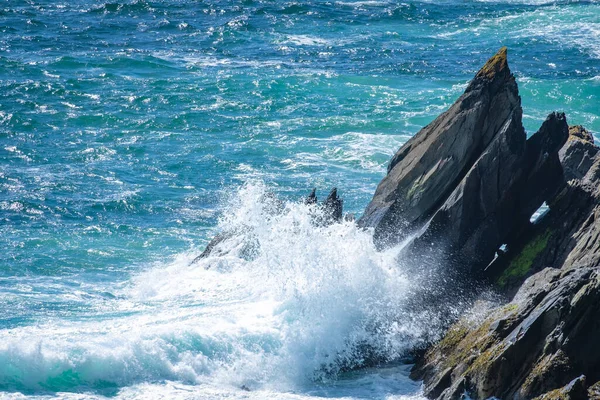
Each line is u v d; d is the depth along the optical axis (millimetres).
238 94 184875
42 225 114000
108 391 65062
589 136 95688
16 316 79062
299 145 155625
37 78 188875
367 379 70875
